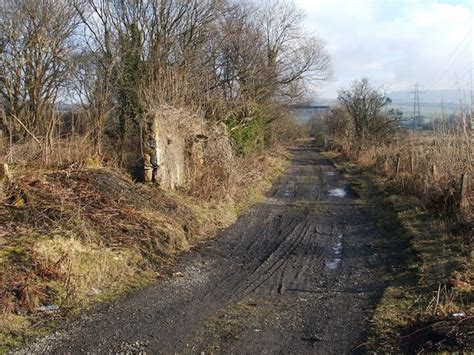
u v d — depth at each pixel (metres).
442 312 5.93
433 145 14.78
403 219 11.95
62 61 19.72
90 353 5.31
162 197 11.53
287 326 6.11
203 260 9.17
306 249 10.12
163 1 20.81
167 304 6.86
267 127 33.41
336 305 6.86
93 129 12.57
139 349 5.42
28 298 6.31
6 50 19.75
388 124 35.09
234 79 25.72
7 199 8.77
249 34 27.52
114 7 20.75
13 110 18.72
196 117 15.21
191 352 5.37
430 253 8.85
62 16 20.59
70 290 6.79
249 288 7.66
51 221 8.46
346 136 41.53
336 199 17.08
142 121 12.58
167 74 16.47
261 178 20.61
